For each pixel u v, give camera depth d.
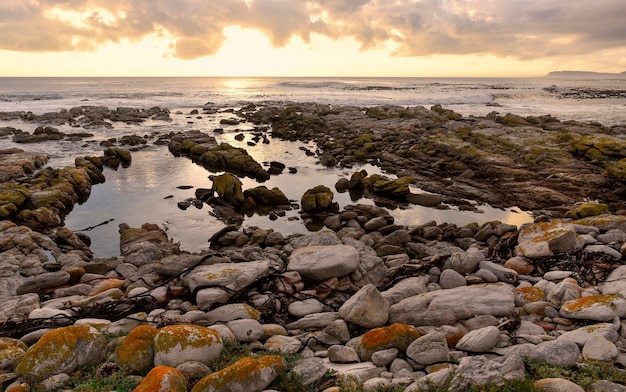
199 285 7.53
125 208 18.11
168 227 15.85
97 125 41.56
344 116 46.75
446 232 13.99
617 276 7.61
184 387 4.46
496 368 4.46
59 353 5.00
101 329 6.34
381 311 6.45
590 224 11.40
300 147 32.88
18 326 6.60
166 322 6.41
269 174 24.91
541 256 9.20
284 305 7.52
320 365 5.02
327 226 15.84
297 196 20.45
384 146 31.64
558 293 7.18
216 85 117.12
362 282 8.74
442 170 25.06
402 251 11.83
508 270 8.65
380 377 4.85
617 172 20.17
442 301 6.61
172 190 20.97
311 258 8.72
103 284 8.89
